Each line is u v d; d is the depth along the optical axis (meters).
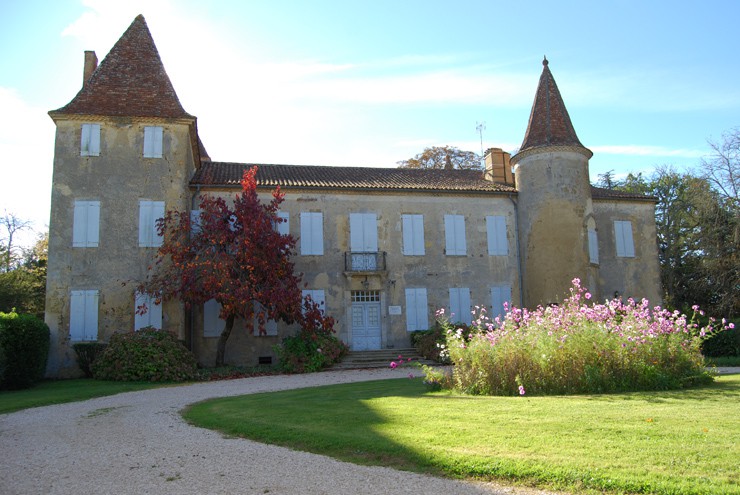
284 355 16.61
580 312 10.04
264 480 4.83
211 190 19.08
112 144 17.83
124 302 17.00
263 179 20.34
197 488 4.71
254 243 16.45
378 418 7.04
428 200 21.06
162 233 16.91
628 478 4.24
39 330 14.34
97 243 17.20
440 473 4.78
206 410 8.84
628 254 22.25
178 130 18.28
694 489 3.98
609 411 6.79
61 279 16.91
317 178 21.14
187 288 15.84
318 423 6.96
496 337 9.84
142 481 4.97
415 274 20.45
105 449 6.31
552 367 9.25
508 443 5.38
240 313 16.25
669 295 29.20
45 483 5.03
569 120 21.53
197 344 18.31
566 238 20.11
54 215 17.22
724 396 8.02
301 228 19.81
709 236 25.17
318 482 4.70
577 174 20.72
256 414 7.97
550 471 4.51
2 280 24.66
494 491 4.33
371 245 20.27
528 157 21.11
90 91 18.25
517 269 21.27
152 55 19.36
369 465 5.11
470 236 21.14
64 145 17.62
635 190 33.44
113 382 14.34
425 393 9.71
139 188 17.72
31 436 7.32
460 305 20.58
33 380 14.20
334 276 19.80
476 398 8.57
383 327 19.95
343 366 17.44
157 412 9.08
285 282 16.98
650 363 9.40
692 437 5.30
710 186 25.48
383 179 21.88
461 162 35.69
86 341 16.67
